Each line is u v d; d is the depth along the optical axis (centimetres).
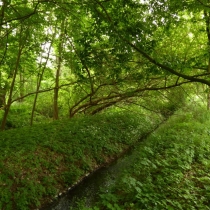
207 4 562
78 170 874
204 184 638
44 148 895
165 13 609
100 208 572
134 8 630
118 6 636
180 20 771
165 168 722
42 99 1850
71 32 1072
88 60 729
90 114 1569
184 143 1015
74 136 1062
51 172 802
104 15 667
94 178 883
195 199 546
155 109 1443
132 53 656
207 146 986
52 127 1151
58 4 780
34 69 1374
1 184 650
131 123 1515
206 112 1703
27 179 710
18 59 1162
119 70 753
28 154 817
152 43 644
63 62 1209
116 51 655
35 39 1156
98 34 677
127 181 569
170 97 1266
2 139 916
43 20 992
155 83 1095
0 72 1346
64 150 932
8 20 815
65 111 1752
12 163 747
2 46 1159
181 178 680
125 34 612
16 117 1659
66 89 1448
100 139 1136
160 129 1485
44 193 714
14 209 612
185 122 1506
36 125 1232
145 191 575
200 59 719
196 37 930
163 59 632
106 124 1348
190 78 580
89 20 970
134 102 1380
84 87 1248
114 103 1404
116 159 1093
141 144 1215
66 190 779
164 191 592
